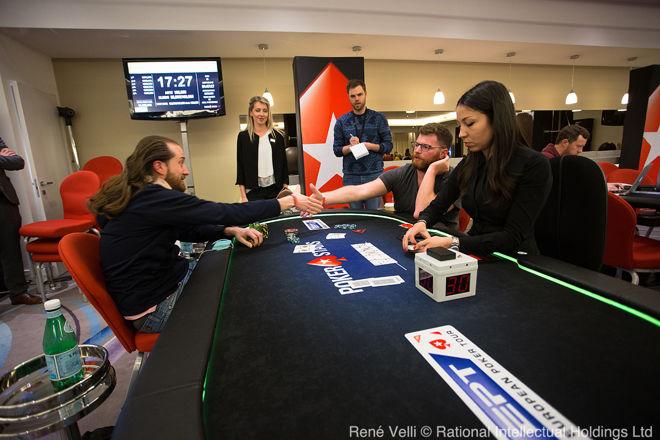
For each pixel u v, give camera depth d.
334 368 0.65
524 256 1.21
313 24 4.23
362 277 1.12
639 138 5.10
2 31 3.67
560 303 0.88
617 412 0.51
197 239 1.73
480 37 4.82
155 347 0.73
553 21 5.05
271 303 0.96
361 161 3.35
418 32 4.57
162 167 1.40
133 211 1.25
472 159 1.43
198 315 0.87
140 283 1.28
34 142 3.83
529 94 6.61
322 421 0.52
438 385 0.59
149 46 4.43
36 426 0.89
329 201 2.02
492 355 0.67
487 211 1.42
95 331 2.47
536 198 1.25
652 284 2.60
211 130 5.34
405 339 0.74
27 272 3.74
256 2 4.05
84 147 4.94
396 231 1.68
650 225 2.39
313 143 4.30
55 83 4.74
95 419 1.59
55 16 3.63
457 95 6.29
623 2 5.23
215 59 4.32
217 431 0.51
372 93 5.95
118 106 4.99
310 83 4.20
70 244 1.20
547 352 0.67
